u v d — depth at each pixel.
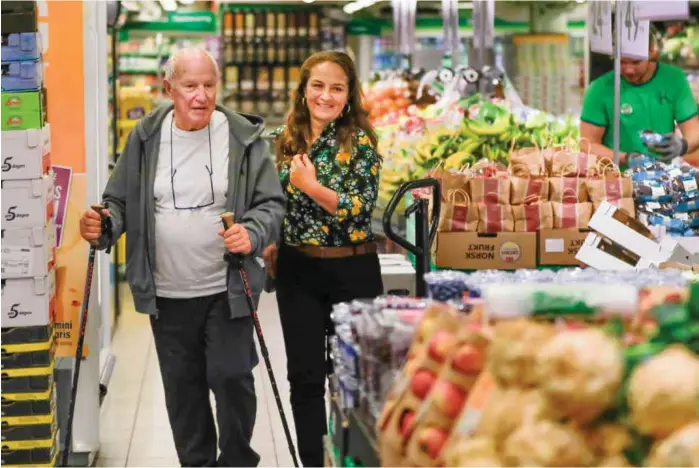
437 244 5.40
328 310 5.22
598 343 2.42
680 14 6.02
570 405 2.40
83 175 5.70
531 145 7.43
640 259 5.03
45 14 5.66
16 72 5.14
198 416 5.14
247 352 5.07
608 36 6.60
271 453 6.01
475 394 2.62
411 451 2.77
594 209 5.47
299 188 5.00
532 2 11.99
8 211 5.08
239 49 13.47
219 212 5.00
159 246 4.97
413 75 9.72
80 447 5.75
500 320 2.61
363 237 5.13
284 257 5.16
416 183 4.77
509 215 5.43
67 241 5.68
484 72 8.68
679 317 2.58
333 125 5.13
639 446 2.40
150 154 5.00
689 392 2.35
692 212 5.67
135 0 10.66
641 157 6.76
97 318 5.74
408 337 3.16
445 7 8.46
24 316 5.14
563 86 12.60
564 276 3.75
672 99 7.68
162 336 5.05
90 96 5.71
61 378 5.73
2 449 5.20
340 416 3.51
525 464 2.40
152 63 13.54
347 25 13.80
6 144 5.04
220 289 4.98
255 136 5.03
